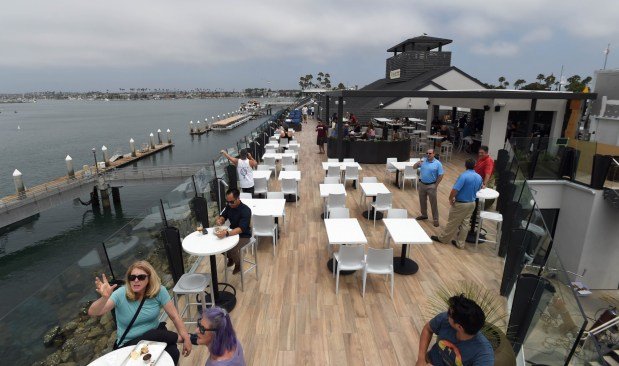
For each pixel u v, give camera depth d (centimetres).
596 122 1642
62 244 2069
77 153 4581
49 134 6806
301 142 2012
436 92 1184
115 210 2531
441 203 932
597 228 977
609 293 1010
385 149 1417
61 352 366
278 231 723
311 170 1307
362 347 415
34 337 348
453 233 676
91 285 406
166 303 312
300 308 487
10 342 332
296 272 583
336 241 500
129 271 294
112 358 266
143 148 4334
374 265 503
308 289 533
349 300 505
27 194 2061
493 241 698
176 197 623
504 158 1014
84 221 2367
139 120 10344
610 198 933
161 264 532
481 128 1784
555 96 1229
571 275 1041
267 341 424
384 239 708
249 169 795
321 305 494
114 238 443
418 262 619
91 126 8500
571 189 1025
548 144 1029
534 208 518
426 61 2478
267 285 545
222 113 13575
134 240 478
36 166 3800
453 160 1509
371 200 950
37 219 2394
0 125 9312
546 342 355
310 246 679
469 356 245
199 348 416
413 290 532
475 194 655
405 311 481
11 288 1670
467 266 605
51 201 2128
